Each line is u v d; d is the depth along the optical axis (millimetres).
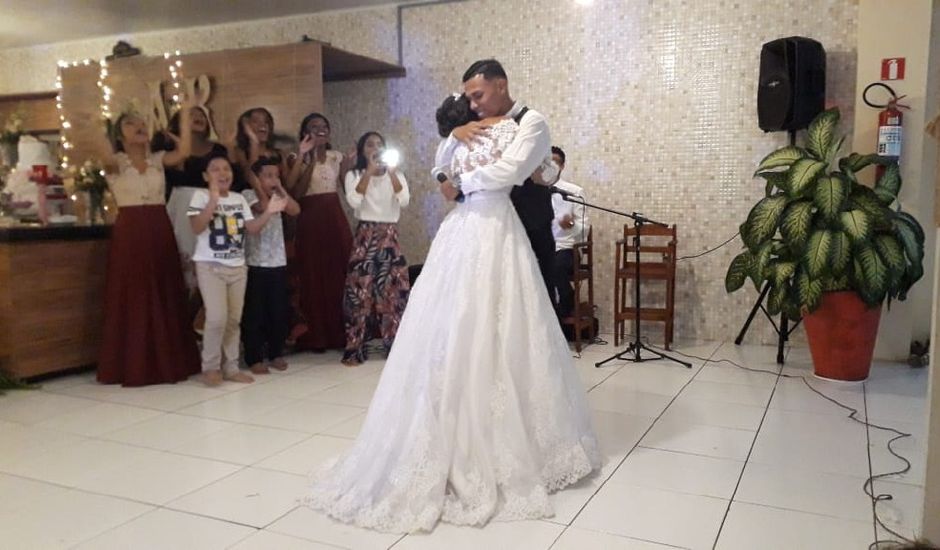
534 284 2686
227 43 6543
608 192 5473
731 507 2514
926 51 4379
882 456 2990
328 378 4418
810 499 2576
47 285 4391
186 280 5000
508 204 2736
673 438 3229
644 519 2422
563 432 2637
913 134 4453
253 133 5246
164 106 5613
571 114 5516
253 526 2416
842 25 4793
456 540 2289
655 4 5211
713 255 5246
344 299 4801
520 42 5609
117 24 6539
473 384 2512
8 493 2713
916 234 4020
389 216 4789
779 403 3760
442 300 2613
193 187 5145
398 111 6051
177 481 2809
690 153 5227
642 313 5059
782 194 4152
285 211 4680
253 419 3592
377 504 2445
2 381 4191
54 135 7250
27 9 5980
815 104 4676
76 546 2291
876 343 4633
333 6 5980
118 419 3621
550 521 2408
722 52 5078
